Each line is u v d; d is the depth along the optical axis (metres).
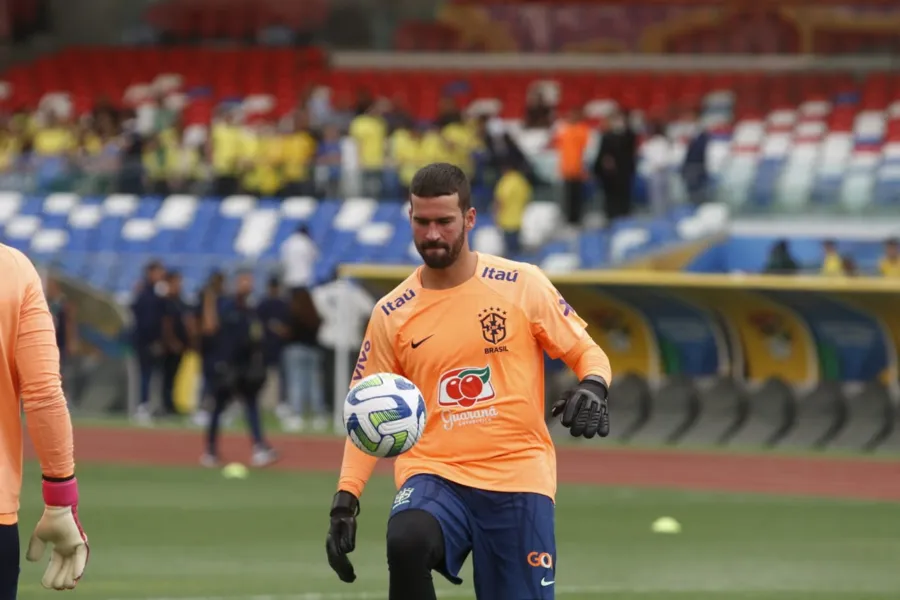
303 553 45.00
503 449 22.62
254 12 158.00
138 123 131.00
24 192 111.44
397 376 22.52
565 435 79.38
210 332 81.31
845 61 135.38
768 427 76.50
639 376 79.62
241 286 67.06
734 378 78.12
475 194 96.38
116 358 91.88
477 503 22.53
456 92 136.88
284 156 105.50
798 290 73.56
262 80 146.75
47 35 159.62
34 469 66.62
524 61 146.12
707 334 78.31
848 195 94.62
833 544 47.06
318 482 62.59
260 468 67.19
